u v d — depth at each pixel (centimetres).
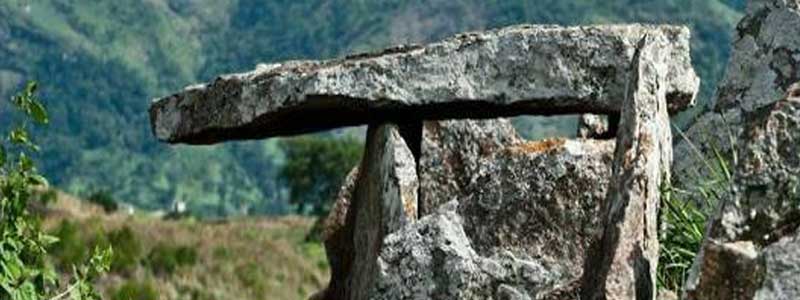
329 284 1328
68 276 3700
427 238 1004
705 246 807
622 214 923
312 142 15362
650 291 912
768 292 757
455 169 1240
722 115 1303
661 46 1196
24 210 1120
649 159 960
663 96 1055
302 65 1277
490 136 1251
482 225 1122
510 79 1222
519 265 985
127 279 4441
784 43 1300
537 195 1116
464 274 979
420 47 1271
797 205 813
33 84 1124
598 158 1119
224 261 5181
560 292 937
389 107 1226
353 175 1345
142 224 5397
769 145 827
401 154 1212
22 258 1129
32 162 1125
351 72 1225
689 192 1157
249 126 1277
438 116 1256
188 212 11194
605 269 905
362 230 1245
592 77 1216
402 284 996
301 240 9212
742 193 822
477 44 1223
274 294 5194
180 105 1323
